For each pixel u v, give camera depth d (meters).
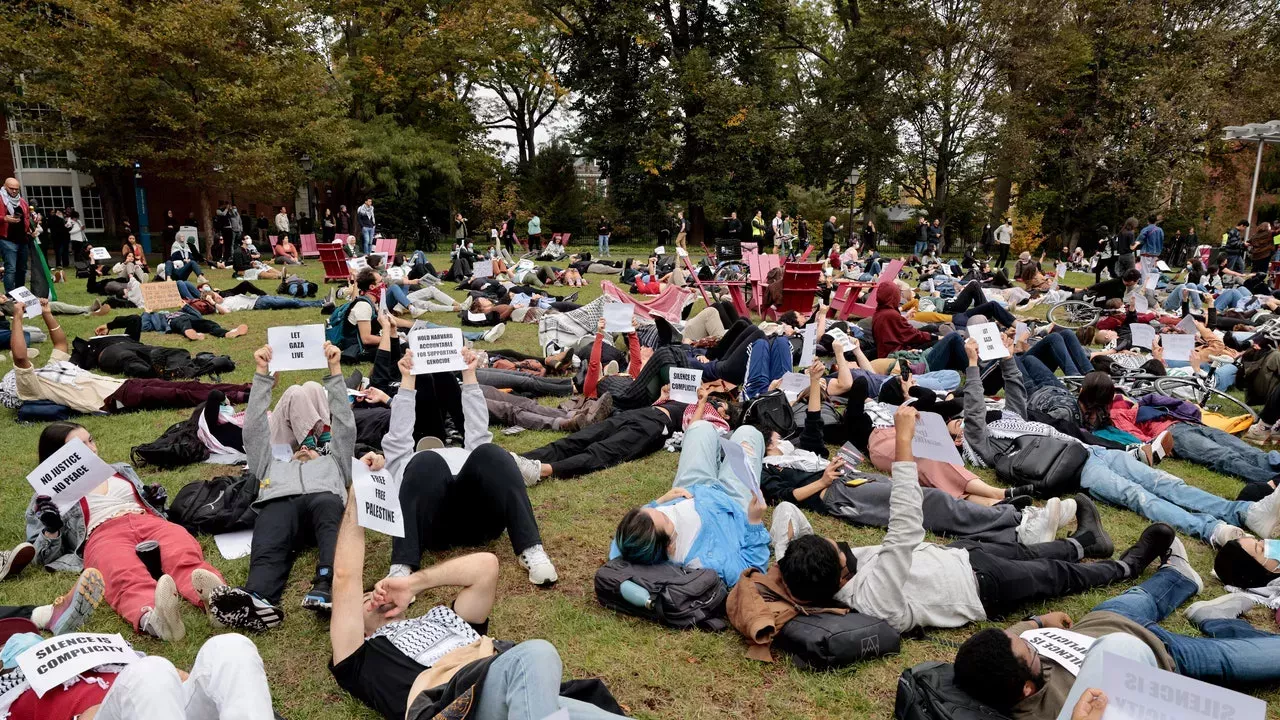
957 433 6.27
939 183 36.12
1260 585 4.23
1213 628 3.85
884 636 3.66
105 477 4.29
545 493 5.69
